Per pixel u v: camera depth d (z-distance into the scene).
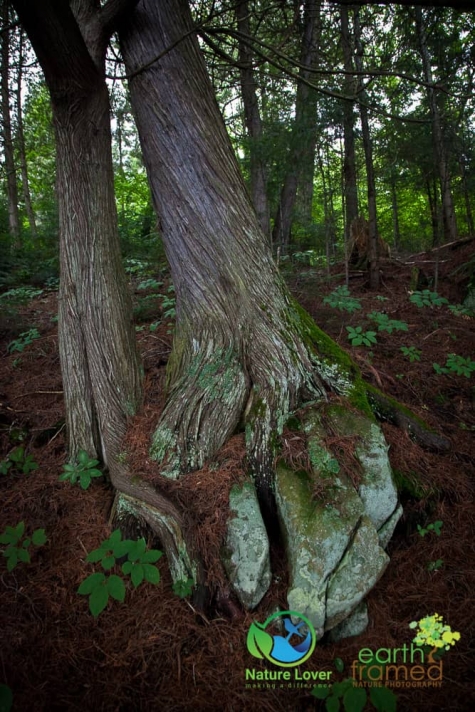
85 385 2.69
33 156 12.78
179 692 1.68
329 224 6.46
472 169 5.21
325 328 4.18
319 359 2.69
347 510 2.06
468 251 5.43
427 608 1.98
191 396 2.47
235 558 2.00
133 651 1.82
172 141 2.39
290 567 1.97
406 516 2.36
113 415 2.62
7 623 1.91
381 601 2.02
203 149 2.41
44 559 2.25
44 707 1.60
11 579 2.12
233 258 2.49
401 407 2.82
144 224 8.19
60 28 1.84
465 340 3.88
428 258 6.04
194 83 2.40
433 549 2.25
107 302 2.59
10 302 5.17
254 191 6.88
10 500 2.60
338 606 1.83
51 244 8.61
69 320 2.64
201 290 2.55
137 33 2.36
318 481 2.18
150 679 1.73
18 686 1.67
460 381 3.44
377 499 2.18
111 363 2.62
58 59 1.97
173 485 2.27
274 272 2.67
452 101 4.54
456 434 2.96
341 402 2.55
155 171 2.48
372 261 5.17
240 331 2.53
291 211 7.28
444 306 4.63
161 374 3.34
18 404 3.51
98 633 1.90
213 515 2.12
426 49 4.69
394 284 5.28
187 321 2.69
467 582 2.08
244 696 1.67
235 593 1.95
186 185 2.42
